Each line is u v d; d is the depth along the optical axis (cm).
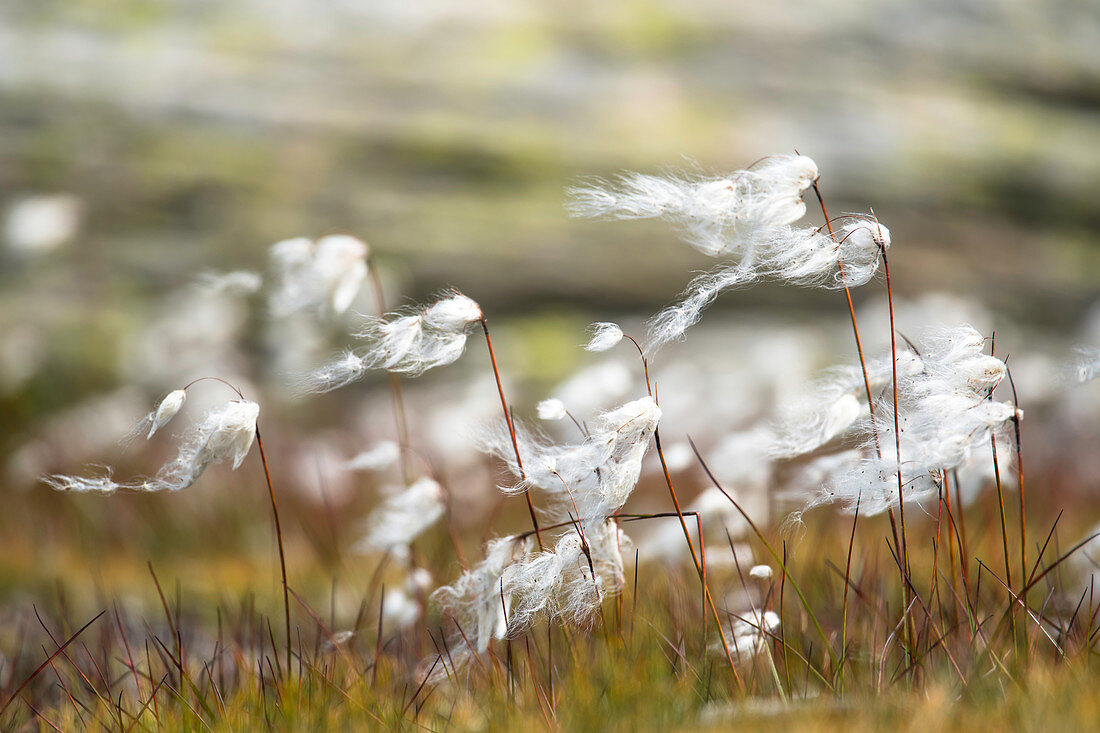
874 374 387
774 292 1878
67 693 406
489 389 908
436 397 1455
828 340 1678
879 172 2208
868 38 2692
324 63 2366
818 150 2247
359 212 1967
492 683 396
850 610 455
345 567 770
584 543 357
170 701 407
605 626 406
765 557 513
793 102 2430
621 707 360
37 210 1252
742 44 2598
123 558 848
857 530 645
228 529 916
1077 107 2766
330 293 480
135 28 2362
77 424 1135
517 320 1814
